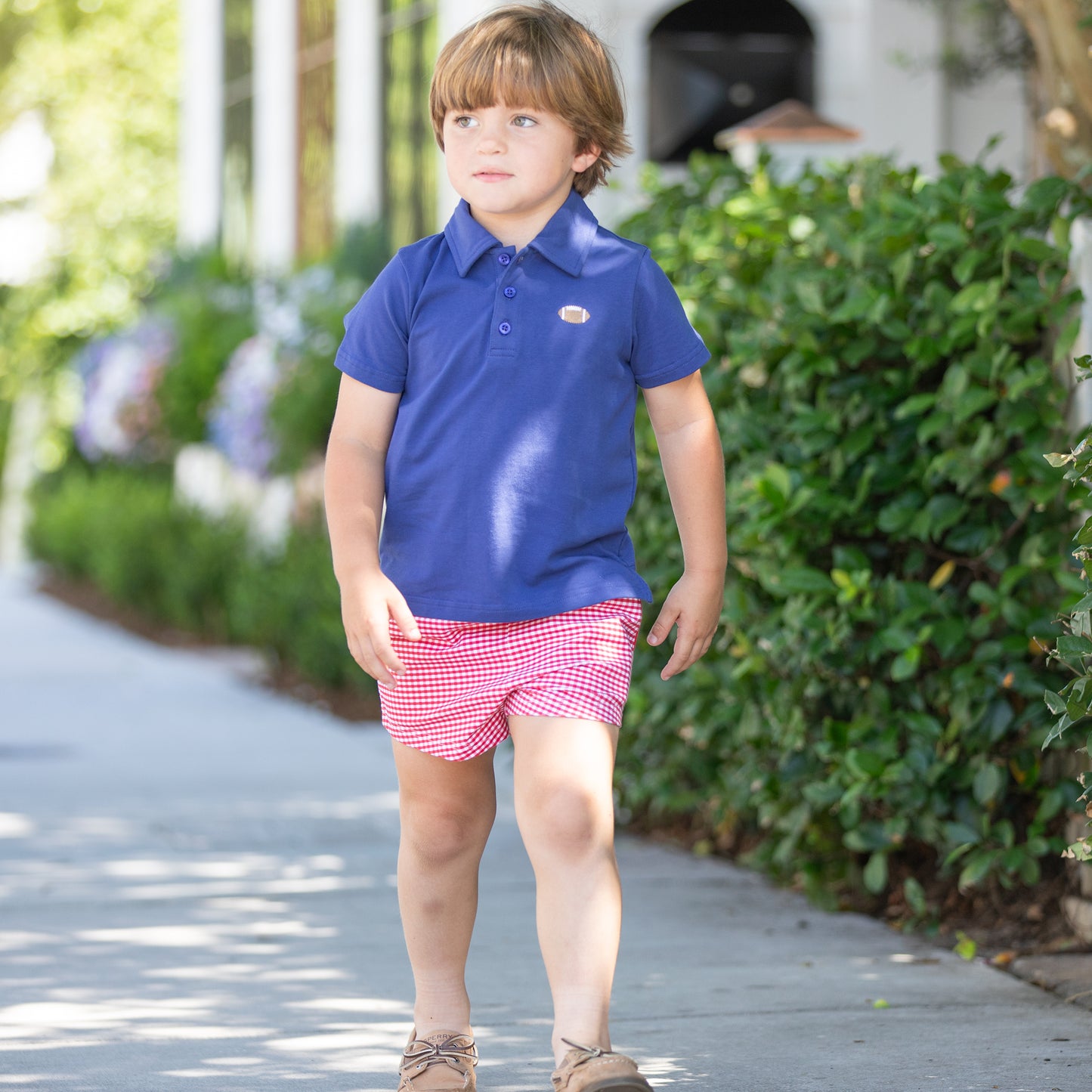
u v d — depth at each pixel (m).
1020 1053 8.70
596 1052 6.79
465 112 7.49
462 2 25.69
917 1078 8.33
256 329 34.38
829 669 11.48
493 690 7.33
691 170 15.20
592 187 8.12
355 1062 8.73
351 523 7.46
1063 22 11.59
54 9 63.09
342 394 7.70
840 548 11.34
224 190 42.19
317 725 22.14
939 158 11.56
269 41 38.00
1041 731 10.72
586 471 7.46
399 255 7.71
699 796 13.80
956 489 11.30
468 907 7.98
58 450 54.56
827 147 19.83
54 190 61.59
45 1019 9.51
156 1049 8.95
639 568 13.91
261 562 28.59
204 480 37.97
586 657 7.29
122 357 39.91
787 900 12.35
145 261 57.94
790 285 11.85
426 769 7.73
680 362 7.72
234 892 12.76
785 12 24.66
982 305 10.50
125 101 63.19
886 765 11.17
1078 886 10.84
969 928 11.25
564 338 7.43
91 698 24.56
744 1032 9.12
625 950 10.91
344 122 33.22
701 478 7.80
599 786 7.14
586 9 23.77
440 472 7.42
